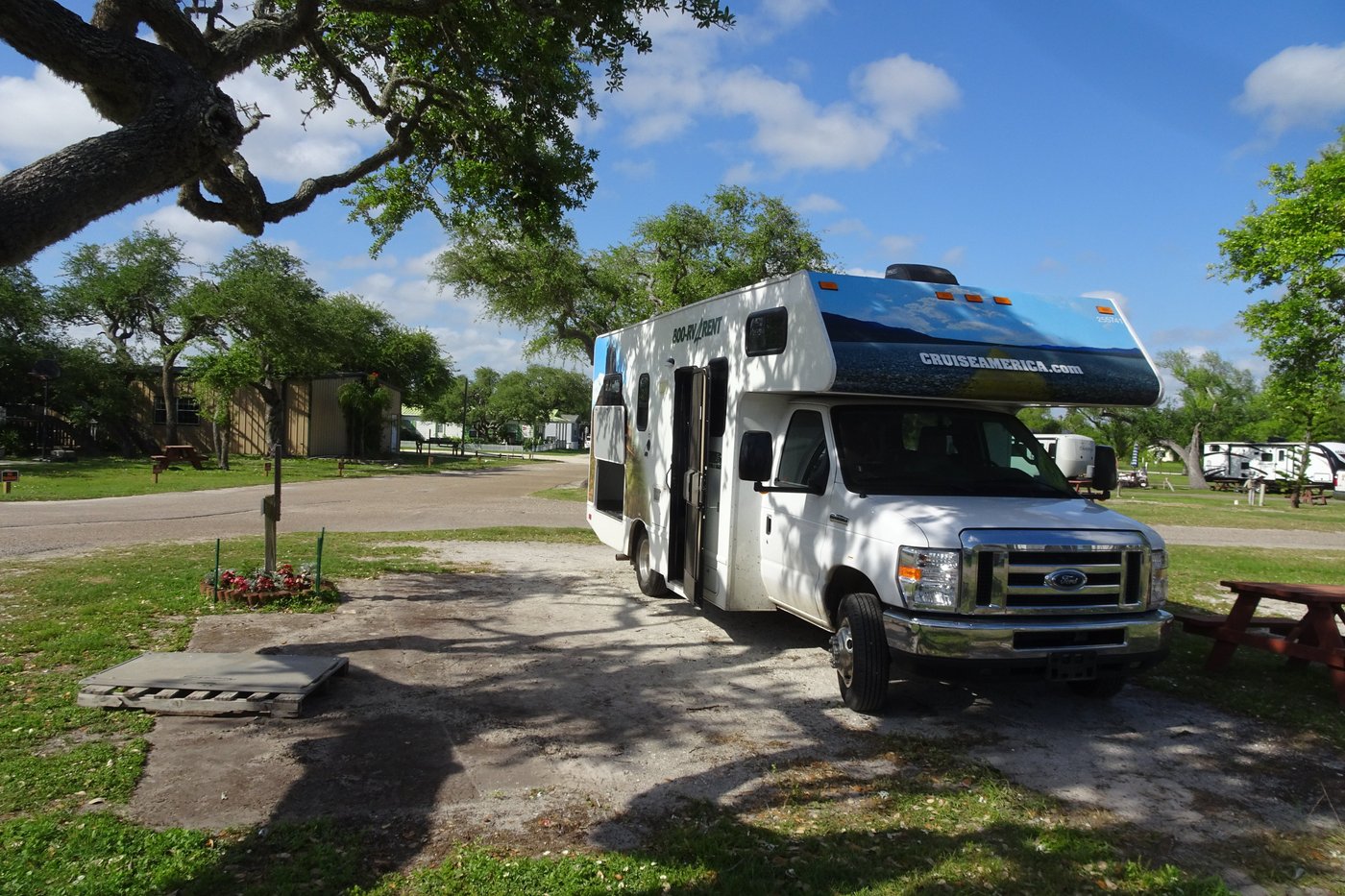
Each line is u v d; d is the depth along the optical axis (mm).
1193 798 4520
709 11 8484
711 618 8539
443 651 7102
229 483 25266
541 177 10648
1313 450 41344
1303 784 4723
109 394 36594
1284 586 6598
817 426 6598
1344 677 6012
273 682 5637
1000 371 5938
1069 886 3586
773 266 25750
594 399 11711
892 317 6012
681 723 5547
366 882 3527
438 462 46938
